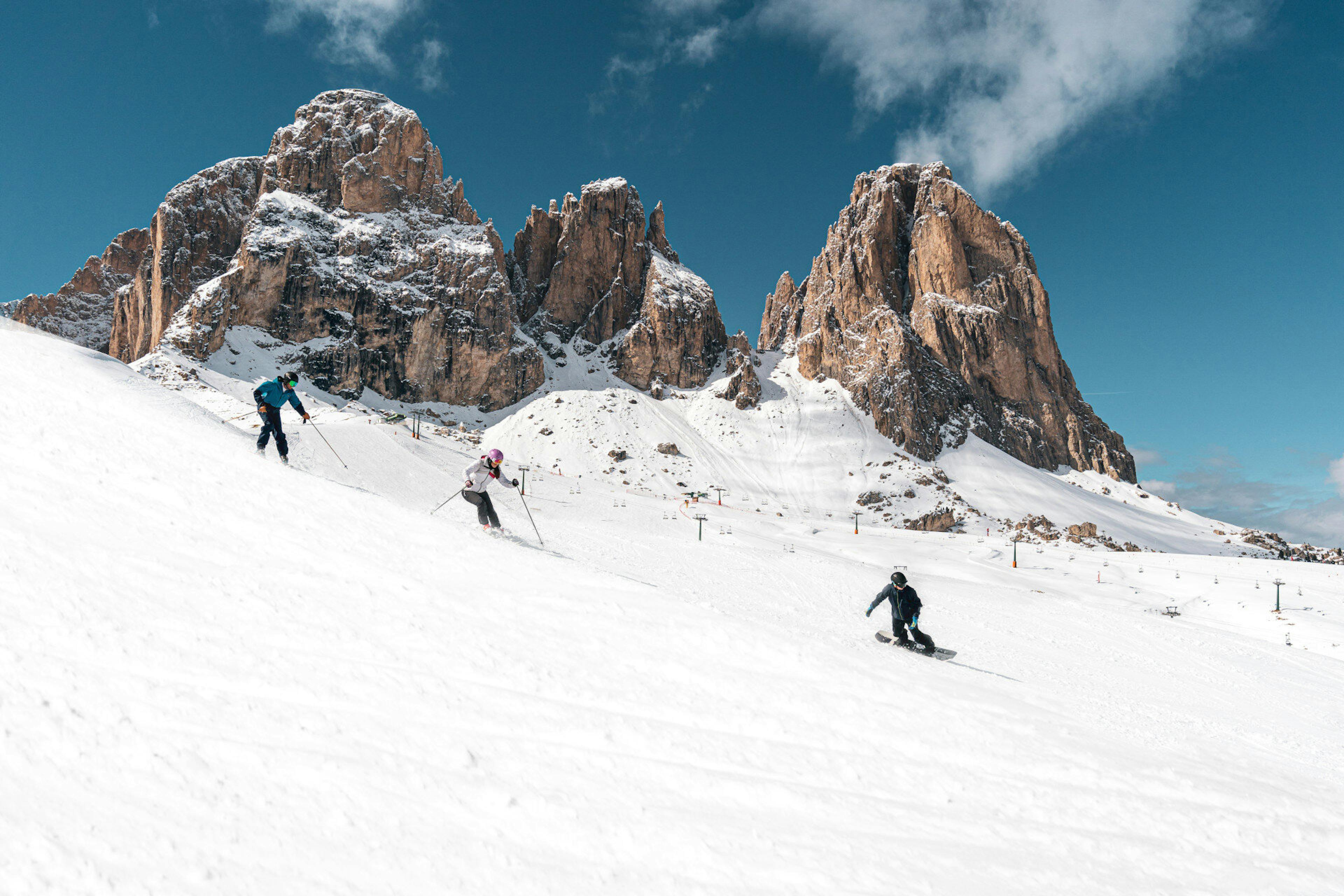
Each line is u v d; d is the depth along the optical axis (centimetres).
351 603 666
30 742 383
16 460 804
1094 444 13238
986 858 452
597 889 364
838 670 715
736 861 405
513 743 490
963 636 1766
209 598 610
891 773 546
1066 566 5581
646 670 648
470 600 732
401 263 12156
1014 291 13900
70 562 608
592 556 1623
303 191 12544
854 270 13938
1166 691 1547
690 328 13738
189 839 341
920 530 8938
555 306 14212
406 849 366
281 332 10950
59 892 296
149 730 417
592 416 11281
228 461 987
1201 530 10475
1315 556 9306
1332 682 2089
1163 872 467
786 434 11788
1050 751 631
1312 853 528
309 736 447
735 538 5119
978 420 12475
